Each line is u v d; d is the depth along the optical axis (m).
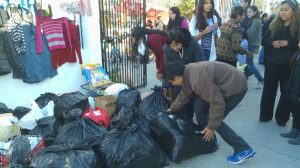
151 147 3.24
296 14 3.89
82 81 5.28
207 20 4.73
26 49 4.37
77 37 5.00
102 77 5.18
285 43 4.00
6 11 4.14
